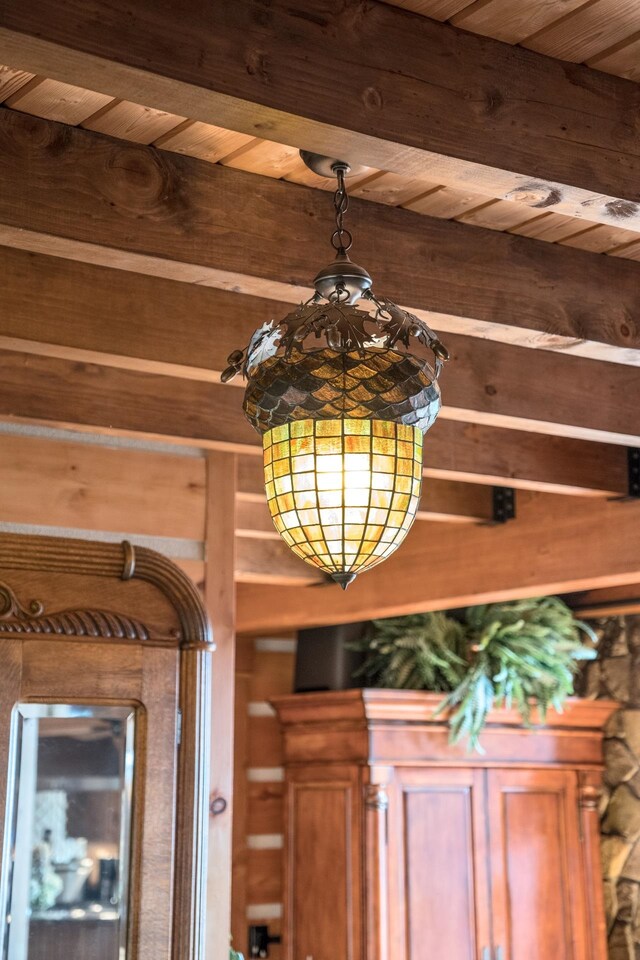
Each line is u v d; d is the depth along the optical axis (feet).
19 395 9.58
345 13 5.28
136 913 8.43
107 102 6.08
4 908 7.94
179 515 10.66
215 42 4.90
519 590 13.65
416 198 7.27
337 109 5.16
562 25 5.58
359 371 5.59
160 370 8.34
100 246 6.30
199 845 8.81
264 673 19.63
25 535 8.55
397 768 16.15
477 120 5.55
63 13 4.56
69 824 8.36
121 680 8.76
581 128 5.86
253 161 6.77
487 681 16.15
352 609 15.84
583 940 16.67
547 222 7.66
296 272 6.93
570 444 12.30
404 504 5.65
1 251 7.57
